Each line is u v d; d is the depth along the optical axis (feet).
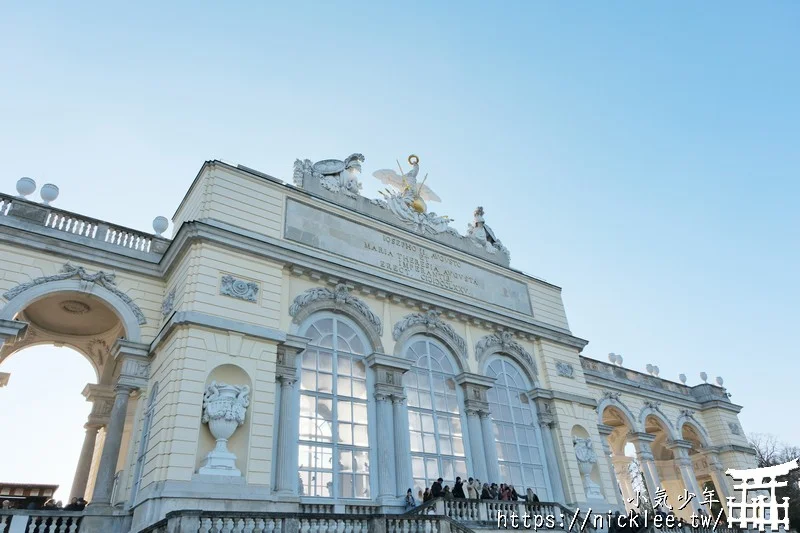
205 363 66.03
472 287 105.29
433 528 56.03
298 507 64.95
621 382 134.31
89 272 74.90
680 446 136.77
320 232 87.61
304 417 72.90
